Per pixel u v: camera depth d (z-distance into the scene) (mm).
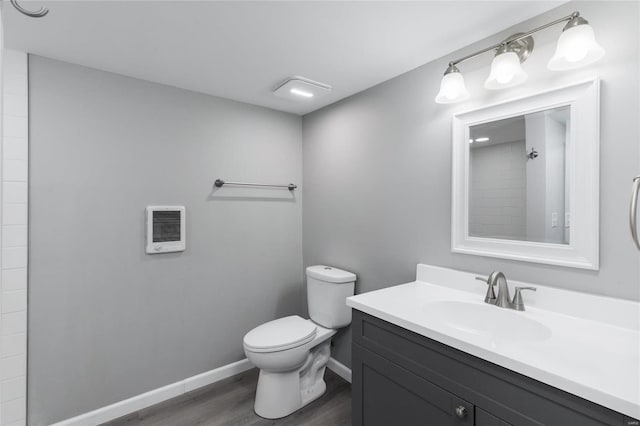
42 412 1799
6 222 1689
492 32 1573
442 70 1806
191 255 2309
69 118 1868
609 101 1232
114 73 2014
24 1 1326
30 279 1760
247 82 2178
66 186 1858
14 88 1718
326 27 1537
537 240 1430
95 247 1947
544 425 940
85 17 1449
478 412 1089
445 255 1788
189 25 1521
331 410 2086
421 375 1275
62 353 1851
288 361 1968
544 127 1402
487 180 1601
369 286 2252
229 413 2051
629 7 1188
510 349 1047
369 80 2123
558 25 1359
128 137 2059
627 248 1201
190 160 2301
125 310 2051
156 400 2148
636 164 1178
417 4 1366
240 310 2551
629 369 932
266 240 2688
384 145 2135
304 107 2678
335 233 2537
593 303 1261
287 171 2811
